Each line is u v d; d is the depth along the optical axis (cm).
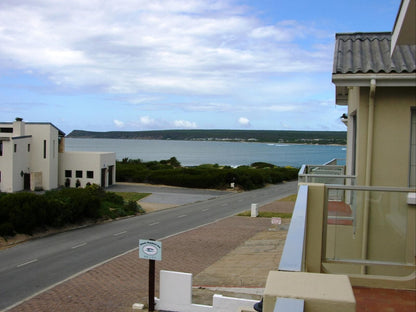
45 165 4353
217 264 1744
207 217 3109
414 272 418
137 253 1972
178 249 2038
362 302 369
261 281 1435
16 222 2320
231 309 1055
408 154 714
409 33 645
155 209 3588
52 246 2156
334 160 1381
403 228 431
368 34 914
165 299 1166
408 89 708
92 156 4728
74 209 2712
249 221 2902
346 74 700
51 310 1227
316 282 202
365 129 732
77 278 1572
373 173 725
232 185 5212
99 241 2278
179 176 5425
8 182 4006
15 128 4150
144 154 18162
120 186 5216
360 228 441
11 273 1656
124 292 1381
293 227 288
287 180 6750
